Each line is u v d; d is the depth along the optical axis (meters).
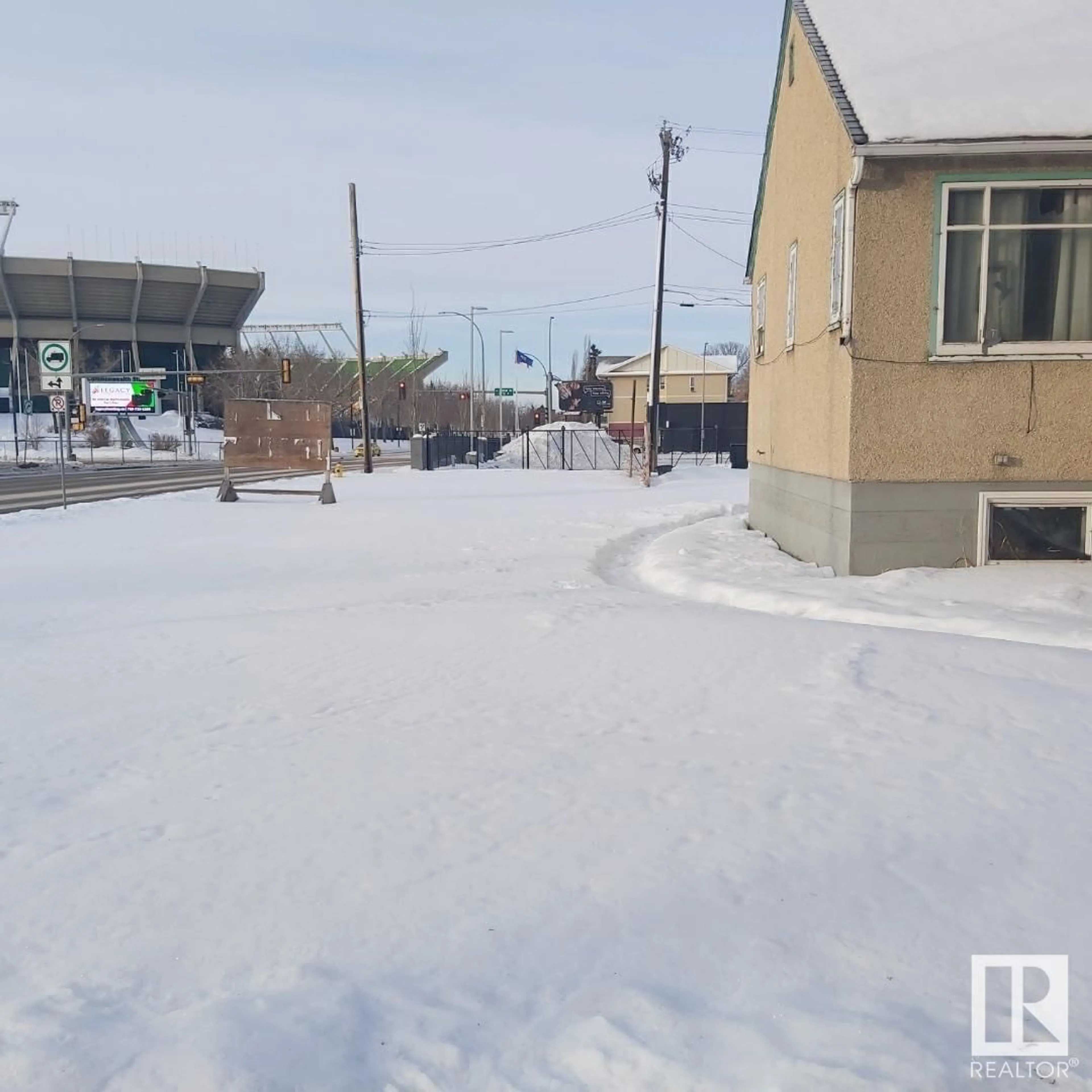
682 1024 2.90
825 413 11.93
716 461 50.41
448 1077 2.71
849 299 10.72
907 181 10.57
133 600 10.97
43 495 30.47
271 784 5.03
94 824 4.57
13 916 3.69
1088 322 10.69
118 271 91.50
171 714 6.41
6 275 88.19
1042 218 10.62
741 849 4.09
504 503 25.08
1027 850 4.05
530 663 7.49
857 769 5.01
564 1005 3.02
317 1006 3.03
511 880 3.87
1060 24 11.97
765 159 15.92
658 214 35.28
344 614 9.77
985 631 8.34
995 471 10.73
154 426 91.75
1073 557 10.84
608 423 80.12
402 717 6.20
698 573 11.60
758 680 6.77
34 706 6.67
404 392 67.25
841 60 11.75
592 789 4.82
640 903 3.65
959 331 10.73
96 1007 3.07
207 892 3.84
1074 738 5.45
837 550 11.42
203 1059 2.78
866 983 3.10
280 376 57.47
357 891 3.81
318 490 30.64
